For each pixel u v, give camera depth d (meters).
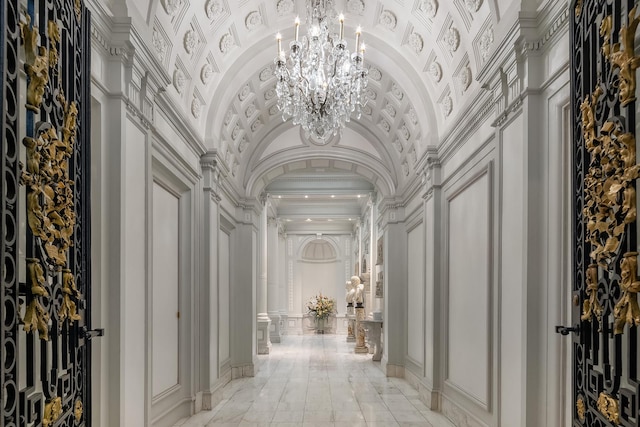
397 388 9.02
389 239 10.63
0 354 1.53
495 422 4.53
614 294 2.07
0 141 1.57
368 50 7.33
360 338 14.84
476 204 5.58
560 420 3.40
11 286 1.67
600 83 2.29
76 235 2.40
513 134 4.21
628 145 1.93
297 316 22.70
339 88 5.86
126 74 3.96
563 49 3.42
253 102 8.73
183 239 6.80
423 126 7.76
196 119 6.96
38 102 1.91
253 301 10.80
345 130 10.71
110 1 3.85
